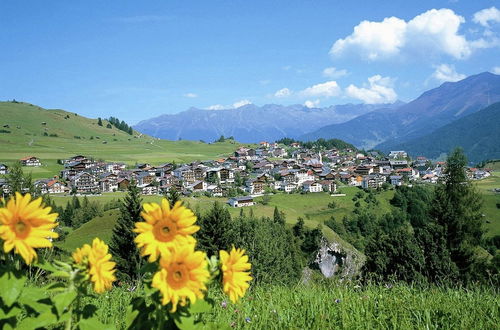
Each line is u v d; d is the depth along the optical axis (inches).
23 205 103.7
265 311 221.8
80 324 119.3
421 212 5644.7
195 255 111.5
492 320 218.2
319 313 221.6
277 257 1379.2
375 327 212.7
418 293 291.3
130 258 1385.3
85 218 3612.2
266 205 5930.1
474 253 1058.1
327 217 5757.9
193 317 128.1
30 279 190.2
